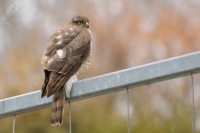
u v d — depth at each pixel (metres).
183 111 16.89
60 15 23.67
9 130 15.45
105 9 23.88
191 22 23.75
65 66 6.70
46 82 6.46
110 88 5.36
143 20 23.84
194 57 4.95
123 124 16.66
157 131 16.58
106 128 16.58
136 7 24.30
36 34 22.91
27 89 17.56
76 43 7.39
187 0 24.41
